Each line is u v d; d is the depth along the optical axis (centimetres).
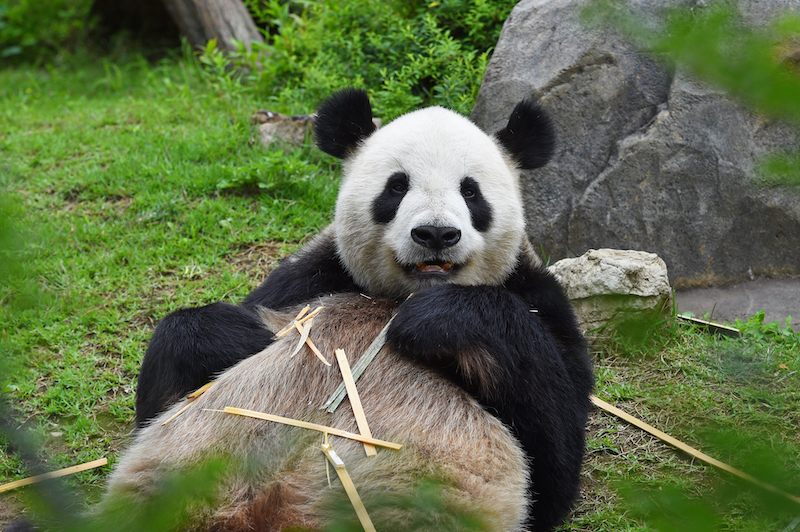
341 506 279
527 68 635
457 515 279
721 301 564
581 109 615
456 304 325
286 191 714
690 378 468
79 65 1287
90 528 281
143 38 1351
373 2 918
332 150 417
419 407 317
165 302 577
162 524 231
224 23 1113
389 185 365
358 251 380
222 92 980
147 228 679
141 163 776
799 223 571
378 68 864
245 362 333
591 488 385
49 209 715
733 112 579
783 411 421
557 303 382
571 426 340
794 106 125
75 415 463
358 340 341
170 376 338
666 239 589
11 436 360
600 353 505
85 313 552
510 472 314
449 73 798
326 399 316
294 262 414
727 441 192
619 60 612
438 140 365
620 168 593
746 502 326
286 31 968
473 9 830
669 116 588
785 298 554
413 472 292
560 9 647
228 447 304
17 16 1398
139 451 319
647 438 418
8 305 222
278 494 284
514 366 324
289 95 890
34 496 331
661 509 175
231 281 589
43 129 938
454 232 336
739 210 578
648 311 503
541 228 612
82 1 1402
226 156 788
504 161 411
